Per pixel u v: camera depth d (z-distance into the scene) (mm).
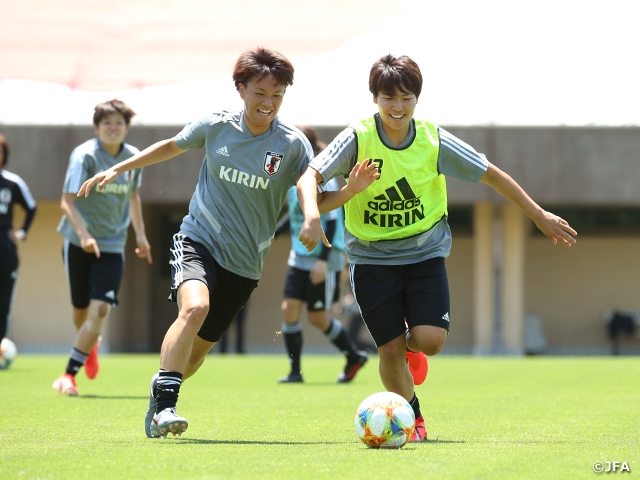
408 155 18469
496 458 14633
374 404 16125
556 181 68938
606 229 82500
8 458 14531
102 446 16109
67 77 56156
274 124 18312
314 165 17734
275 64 17625
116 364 49312
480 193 70000
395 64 17781
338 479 12602
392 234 18578
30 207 39062
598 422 21266
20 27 53906
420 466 13727
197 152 69000
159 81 55719
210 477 12727
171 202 69250
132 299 82000
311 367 48719
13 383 33156
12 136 69000
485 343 74250
